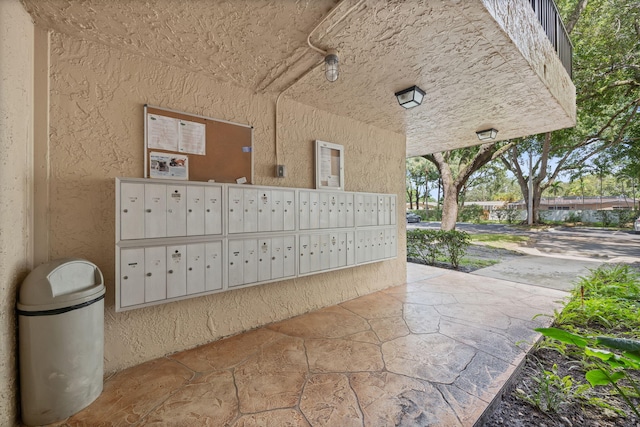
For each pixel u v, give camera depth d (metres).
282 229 2.63
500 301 3.41
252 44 1.89
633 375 1.93
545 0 2.86
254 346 2.25
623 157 12.91
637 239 10.50
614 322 2.69
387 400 1.61
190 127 2.22
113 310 1.89
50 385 1.41
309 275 3.03
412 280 4.45
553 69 2.77
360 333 2.49
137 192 1.86
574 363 2.12
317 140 3.05
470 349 2.20
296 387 1.73
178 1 1.47
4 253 1.32
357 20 1.65
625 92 7.84
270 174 2.70
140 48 1.91
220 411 1.52
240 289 2.51
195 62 2.10
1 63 1.30
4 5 1.32
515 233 12.84
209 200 2.18
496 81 2.45
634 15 6.32
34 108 1.63
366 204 3.47
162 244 1.96
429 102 2.93
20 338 1.39
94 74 1.84
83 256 1.80
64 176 1.74
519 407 1.66
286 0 1.48
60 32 1.72
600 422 1.53
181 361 2.03
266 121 2.67
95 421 1.44
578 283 3.89
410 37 1.82
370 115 3.33
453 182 8.44
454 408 1.54
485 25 1.70
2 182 1.30
